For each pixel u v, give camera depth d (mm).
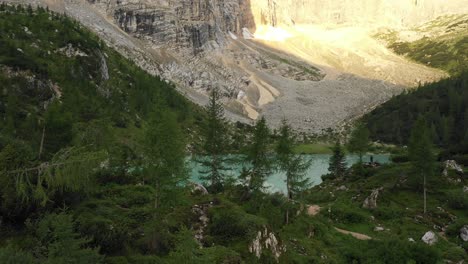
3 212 21703
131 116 115250
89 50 128875
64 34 128125
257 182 48281
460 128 146750
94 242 23109
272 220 39156
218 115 60500
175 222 29172
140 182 43469
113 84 131875
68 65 109250
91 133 49906
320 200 65875
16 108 74062
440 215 52938
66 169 17062
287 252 33344
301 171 53969
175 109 147375
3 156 17797
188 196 35000
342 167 88250
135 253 24578
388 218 53500
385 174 69875
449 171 66625
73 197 27203
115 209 29828
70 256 17672
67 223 18641
